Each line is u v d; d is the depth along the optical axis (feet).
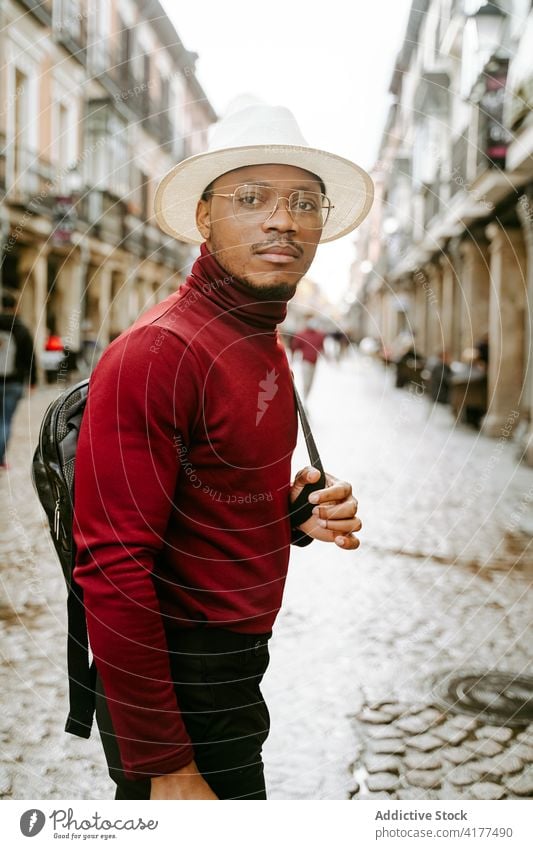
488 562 13.05
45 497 3.71
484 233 36.99
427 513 16.42
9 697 8.07
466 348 38.37
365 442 24.48
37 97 37.76
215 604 3.59
